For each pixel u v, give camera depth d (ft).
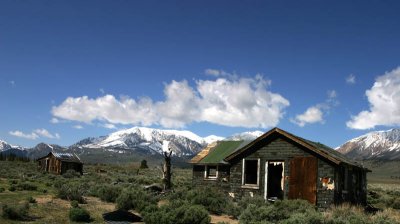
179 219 60.29
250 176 108.37
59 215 66.49
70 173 188.24
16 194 92.79
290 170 94.89
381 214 71.36
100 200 91.15
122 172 274.16
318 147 95.25
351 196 100.58
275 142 98.68
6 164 261.24
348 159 106.42
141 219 65.10
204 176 124.36
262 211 66.08
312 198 90.43
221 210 79.82
